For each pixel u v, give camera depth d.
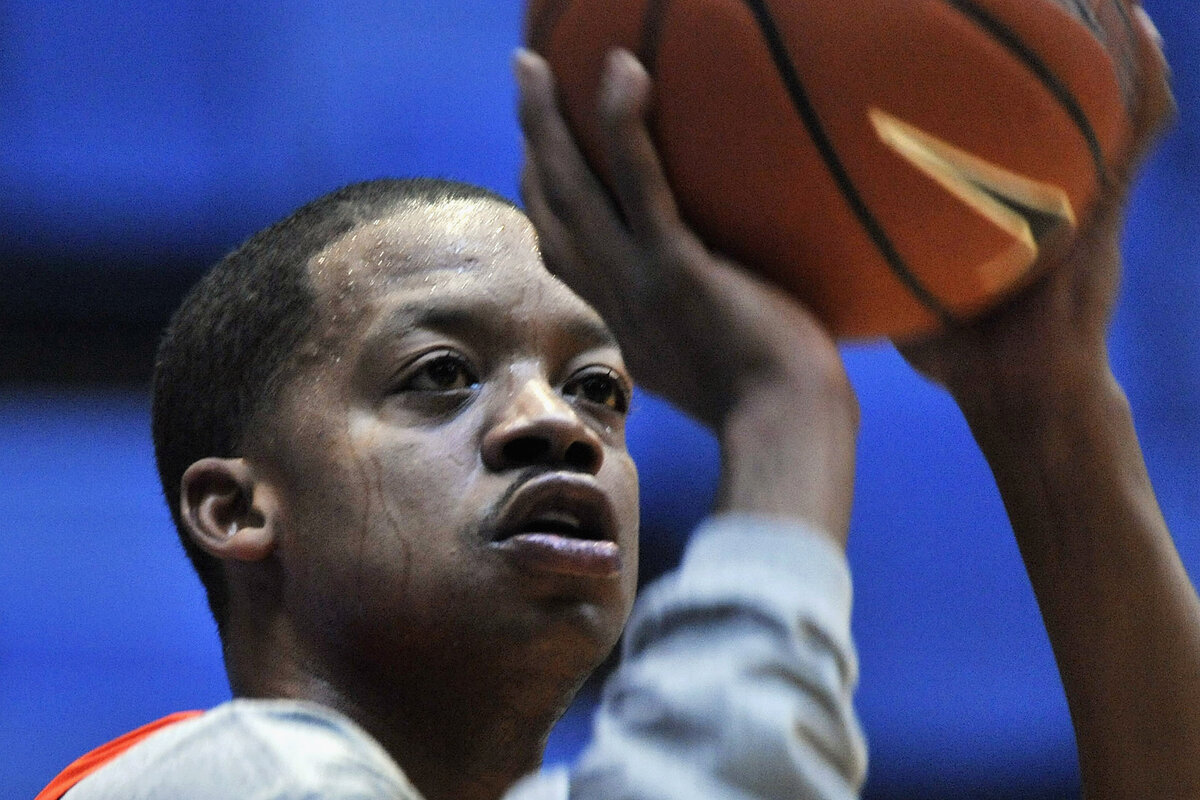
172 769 5.65
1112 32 5.83
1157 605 6.98
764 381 5.08
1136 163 6.70
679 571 4.86
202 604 19.23
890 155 5.20
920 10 5.20
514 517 6.96
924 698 19.44
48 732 18.41
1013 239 5.46
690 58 5.25
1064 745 19.27
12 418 19.91
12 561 19.14
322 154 21.20
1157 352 20.92
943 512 19.86
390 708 7.10
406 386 7.40
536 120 5.59
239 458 7.71
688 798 4.39
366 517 7.16
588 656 6.93
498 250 7.76
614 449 7.71
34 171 20.70
